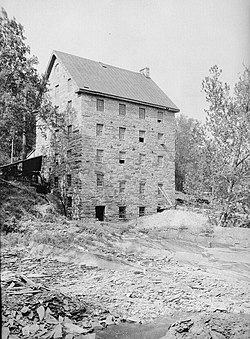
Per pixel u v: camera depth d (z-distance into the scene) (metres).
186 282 7.82
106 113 18.36
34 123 19.81
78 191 17.30
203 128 15.23
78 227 13.34
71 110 18.23
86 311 5.73
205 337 4.71
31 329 4.80
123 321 5.48
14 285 6.41
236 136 14.59
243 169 14.47
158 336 4.90
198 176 15.38
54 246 10.48
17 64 17.95
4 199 14.62
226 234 13.33
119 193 18.50
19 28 17.73
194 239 12.85
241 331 4.91
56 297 5.74
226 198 14.81
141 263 9.57
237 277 8.37
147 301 6.49
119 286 7.34
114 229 14.16
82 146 17.36
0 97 16.84
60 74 19.22
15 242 11.09
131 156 19.20
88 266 8.99
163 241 12.54
